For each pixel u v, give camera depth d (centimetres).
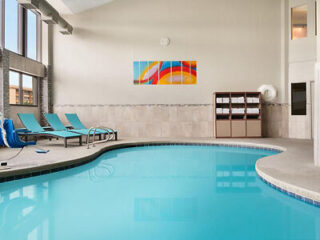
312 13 856
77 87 945
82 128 851
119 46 948
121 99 943
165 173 456
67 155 533
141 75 944
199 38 944
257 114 895
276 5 938
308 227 243
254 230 237
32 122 702
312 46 860
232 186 376
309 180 334
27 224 251
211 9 942
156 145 809
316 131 418
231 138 871
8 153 558
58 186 379
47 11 712
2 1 698
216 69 941
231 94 923
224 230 237
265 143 730
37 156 520
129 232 233
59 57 942
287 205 299
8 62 705
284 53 916
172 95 943
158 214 275
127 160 574
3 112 683
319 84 410
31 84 883
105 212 281
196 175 441
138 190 360
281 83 931
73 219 263
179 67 941
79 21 942
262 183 385
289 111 915
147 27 948
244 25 942
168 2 943
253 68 942
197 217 267
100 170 480
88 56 946
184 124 942
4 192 351
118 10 945
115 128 942
